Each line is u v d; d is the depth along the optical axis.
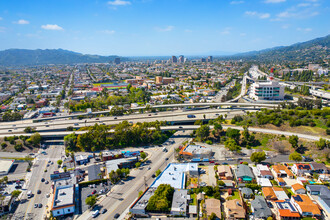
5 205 136.00
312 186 143.50
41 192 157.00
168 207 133.25
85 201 138.75
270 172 165.75
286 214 120.88
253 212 125.12
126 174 171.88
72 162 199.12
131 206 131.88
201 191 148.38
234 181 161.50
